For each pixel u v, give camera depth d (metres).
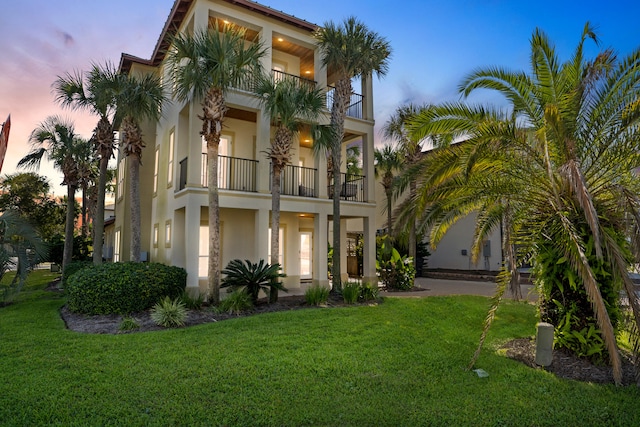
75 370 4.77
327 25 11.45
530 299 11.57
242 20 11.97
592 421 3.81
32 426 3.41
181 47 9.15
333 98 11.76
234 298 8.95
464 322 8.27
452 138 7.05
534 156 6.00
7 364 4.97
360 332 6.97
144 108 10.46
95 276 8.45
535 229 6.08
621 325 5.48
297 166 13.28
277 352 5.66
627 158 5.53
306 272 16.34
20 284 10.02
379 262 14.44
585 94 5.68
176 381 4.47
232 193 11.22
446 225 8.70
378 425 3.63
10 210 10.34
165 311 7.47
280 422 3.62
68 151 14.98
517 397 4.35
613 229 5.61
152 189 15.13
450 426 3.65
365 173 14.42
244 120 13.51
